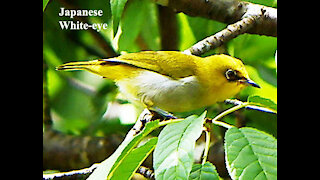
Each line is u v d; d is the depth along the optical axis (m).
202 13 1.98
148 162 1.99
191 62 1.94
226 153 1.83
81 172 1.89
